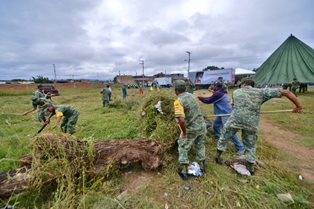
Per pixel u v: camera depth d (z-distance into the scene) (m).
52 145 2.12
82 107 8.83
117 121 5.27
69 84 27.83
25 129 4.54
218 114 3.23
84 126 4.83
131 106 7.53
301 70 8.23
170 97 3.33
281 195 1.84
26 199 1.84
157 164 2.33
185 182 2.15
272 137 3.77
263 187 2.02
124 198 1.84
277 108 6.71
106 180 2.17
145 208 1.71
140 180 2.18
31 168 1.93
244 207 1.74
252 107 2.11
